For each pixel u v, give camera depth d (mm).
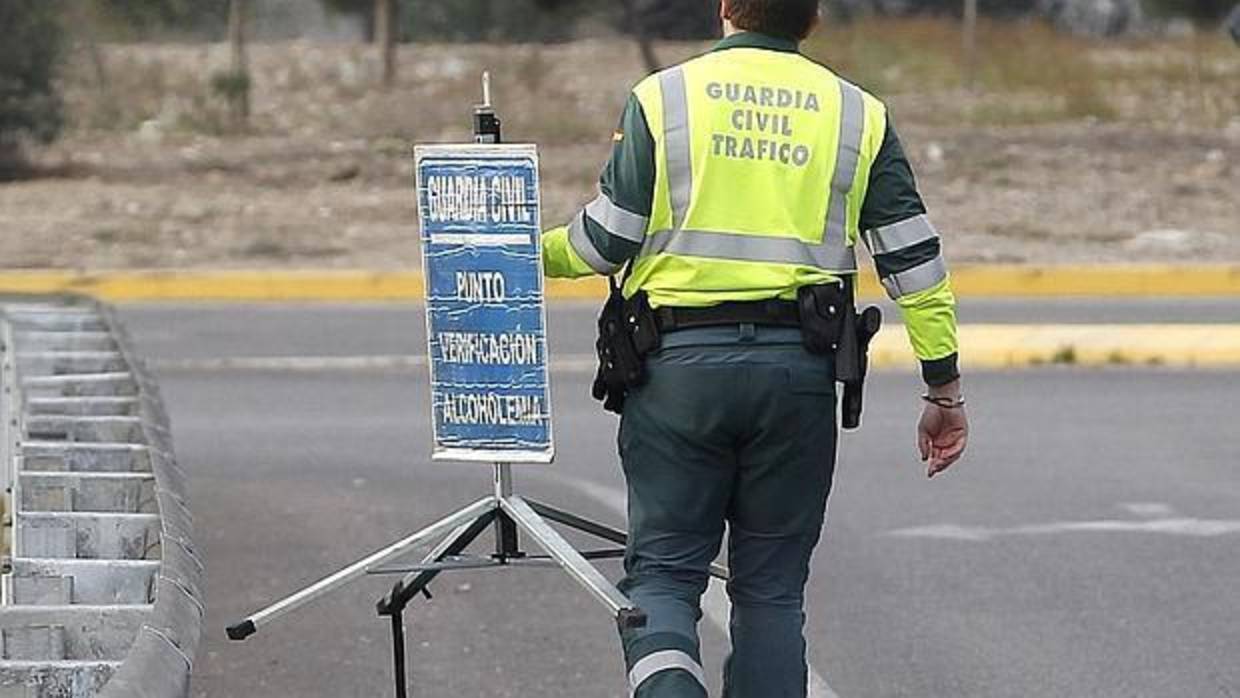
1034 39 138500
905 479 40500
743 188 19297
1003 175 93750
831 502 38438
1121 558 34188
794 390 19203
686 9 144750
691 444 19344
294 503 38469
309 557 34219
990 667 28141
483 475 41312
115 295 69312
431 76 127438
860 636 29641
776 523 19812
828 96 19594
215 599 31422
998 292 70000
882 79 123875
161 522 22078
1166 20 144750
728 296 19203
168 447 27156
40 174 94688
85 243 77938
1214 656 28672
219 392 51531
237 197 89375
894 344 56219
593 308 66250
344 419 47781
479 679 27594
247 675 27641
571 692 27031
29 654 19312
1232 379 53312
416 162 19938
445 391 20141
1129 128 108438
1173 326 61062
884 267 19656
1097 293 70000
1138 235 80625
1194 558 34219
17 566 21312
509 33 148500
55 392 32219
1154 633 29781
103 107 111562
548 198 85750
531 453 19906
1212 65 130250
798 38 19875
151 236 79625
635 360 19391
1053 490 39500
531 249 19656
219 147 103188
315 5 162750
